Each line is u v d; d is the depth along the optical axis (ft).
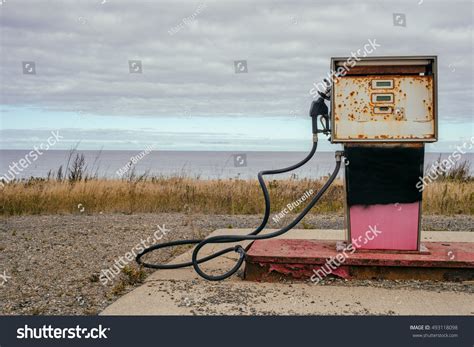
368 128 21.18
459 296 19.15
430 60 20.93
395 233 21.58
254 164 324.60
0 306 18.99
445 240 28.84
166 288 20.44
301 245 23.27
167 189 47.73
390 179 21.53
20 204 42.57
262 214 42.65
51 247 28.19
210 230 33.55
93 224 35.86
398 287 20.21
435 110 20.88
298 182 52.95
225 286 20.63
